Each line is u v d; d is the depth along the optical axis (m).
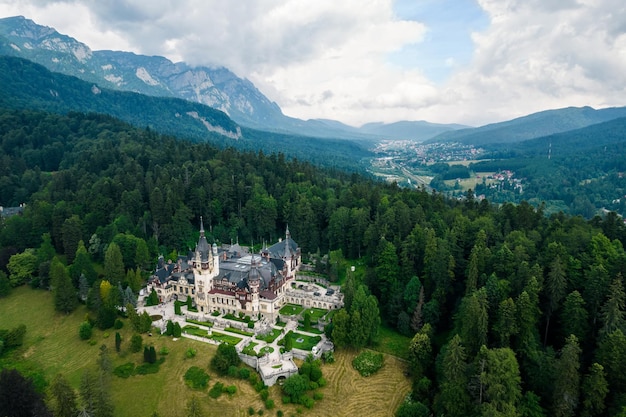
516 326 120.00
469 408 107.56
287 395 123.88
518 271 135.00
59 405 103.12
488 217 194.75
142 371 131.62
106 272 181.62
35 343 151.00
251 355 134.75
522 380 116.62
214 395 122.81
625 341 104.00
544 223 189.50
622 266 129.75
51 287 183.12
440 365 124.25
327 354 138.75
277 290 169.38
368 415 119.50
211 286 167.88
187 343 144.25
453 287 156.88
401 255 171.00
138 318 148.12
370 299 144.88
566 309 122.94
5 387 100.88
